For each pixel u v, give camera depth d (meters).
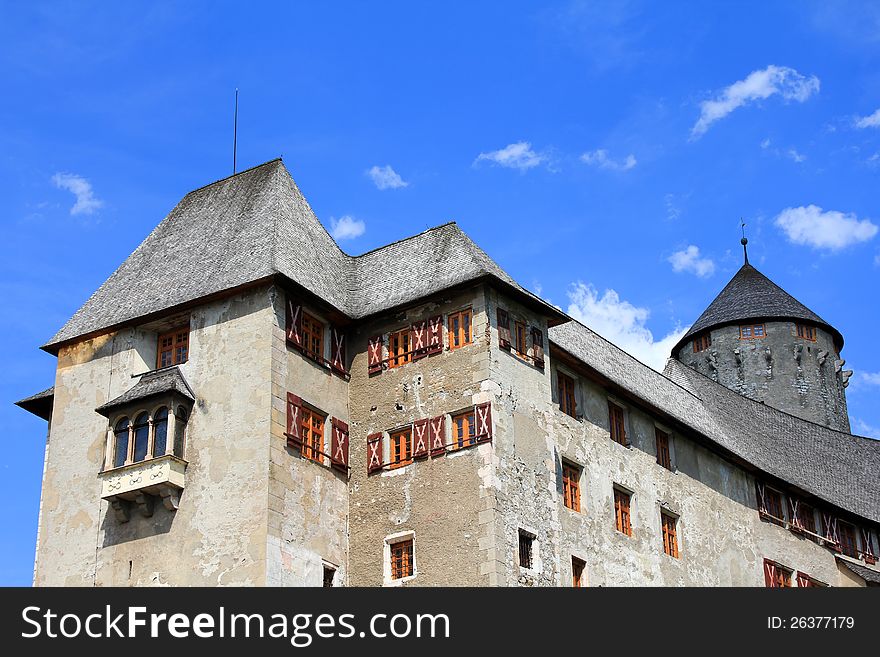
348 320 44.56
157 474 40.06
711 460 55.28
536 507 41.56
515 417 41.94
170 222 48.84
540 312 45.03
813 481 62.66
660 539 49.66
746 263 86.12
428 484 41.16
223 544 38.97
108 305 45.84
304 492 40.53
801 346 79.81
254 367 40.94
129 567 40.25
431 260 45.22
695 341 82.69
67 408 44.19
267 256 43.06
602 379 48.62
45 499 43.03
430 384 42.53
